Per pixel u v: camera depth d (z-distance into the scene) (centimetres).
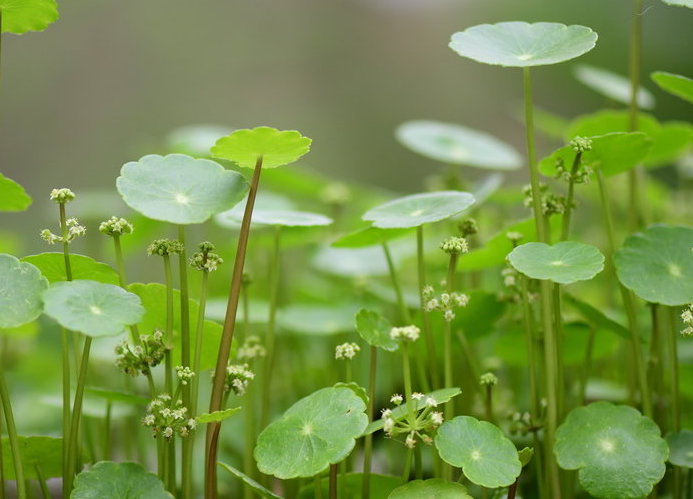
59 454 112
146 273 232
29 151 280
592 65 258
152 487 108
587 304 114
